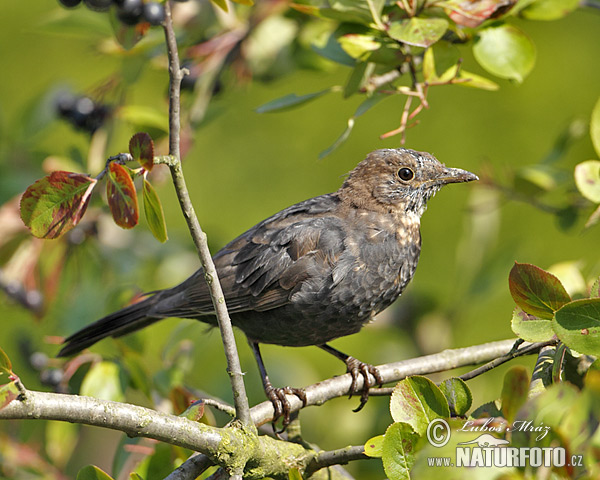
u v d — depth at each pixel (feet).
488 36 28.17
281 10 37.01
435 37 25.00
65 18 35.81
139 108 36.58
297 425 27.58
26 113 39.83
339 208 32.35
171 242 42.96
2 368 18.80
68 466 44.75
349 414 36.24
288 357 39.68
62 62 55.42
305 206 32.89
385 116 51.98
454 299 40.81
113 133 38.32
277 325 31.53
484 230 40.81
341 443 35.88
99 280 39.06
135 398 33.83
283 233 31.45
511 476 16.01
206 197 53.83
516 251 40.55
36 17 55.16
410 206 32.01
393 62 27.63
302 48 38.93
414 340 40.52
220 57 36.96
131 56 36.47
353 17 27.58
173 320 46.11
